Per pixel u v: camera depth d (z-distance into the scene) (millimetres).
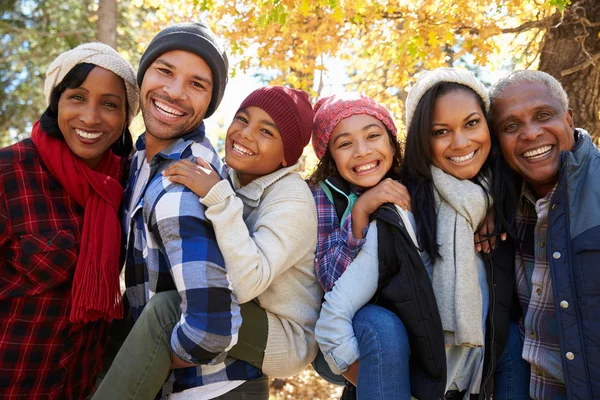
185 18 5734
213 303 1947
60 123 2387
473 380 2422
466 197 2354
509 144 2398
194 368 2168
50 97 2414
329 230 2492
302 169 5004
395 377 2150
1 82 12914
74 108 2369
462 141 2375
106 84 2406
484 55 4805
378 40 5449
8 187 2281
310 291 2439
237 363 2230
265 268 2113
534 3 4793
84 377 2514
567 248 2197
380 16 4984
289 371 2328
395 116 5746
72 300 2279
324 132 2580
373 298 2404
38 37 12086
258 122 2379
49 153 2357
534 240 2416
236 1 5246
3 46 12219
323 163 2680
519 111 2361
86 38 12289
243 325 2215
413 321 2223
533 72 2434
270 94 2393
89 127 2383
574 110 4750
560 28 4809
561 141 2344
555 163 2338
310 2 4664
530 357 2379
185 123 2303
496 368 2512
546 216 2344
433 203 2428
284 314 2330
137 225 2230
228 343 1977
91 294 2270
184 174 2068
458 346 2400
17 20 12797
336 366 2217
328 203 2555
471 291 2287
